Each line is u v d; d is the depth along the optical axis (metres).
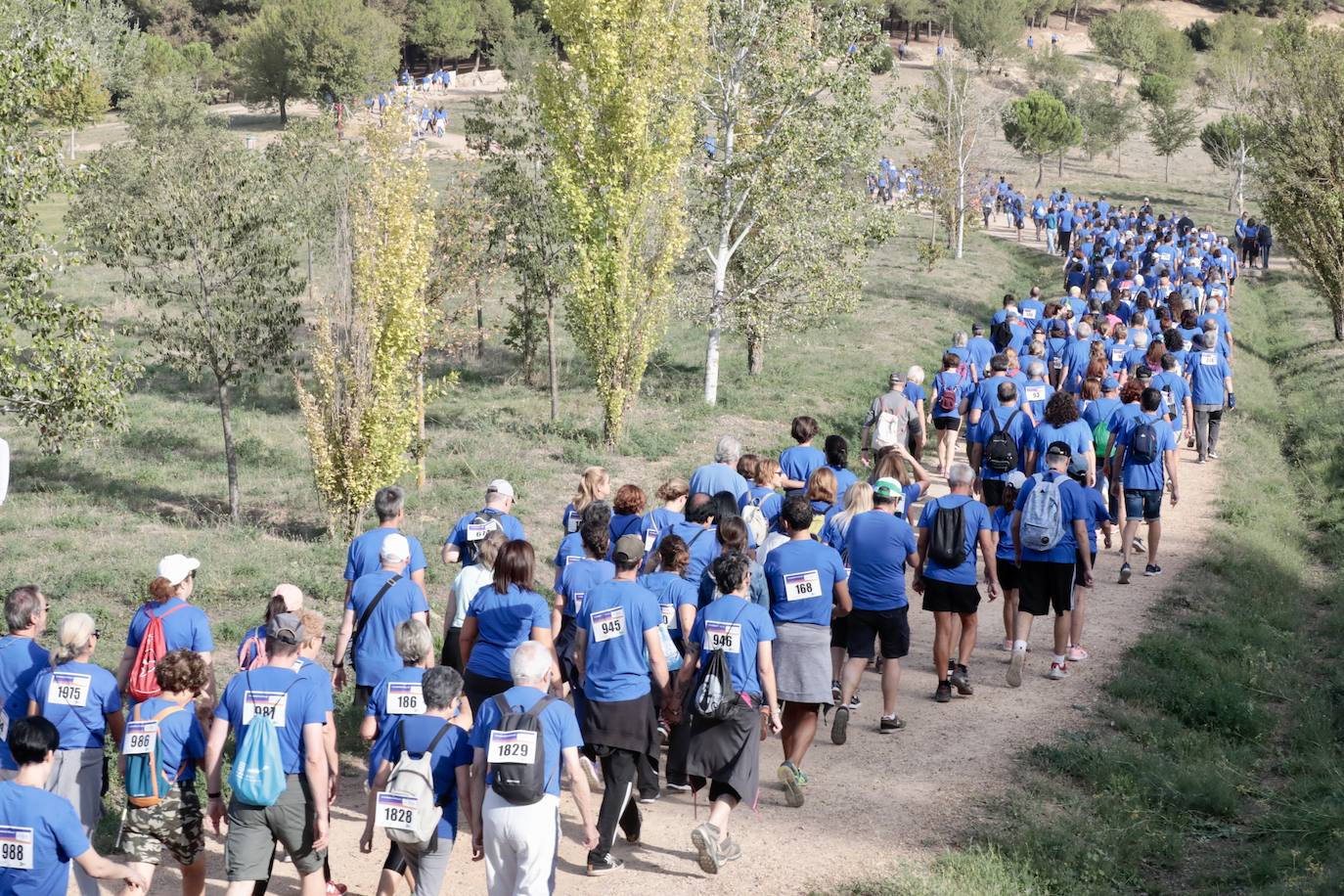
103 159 25.56
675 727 8.87
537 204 23.53
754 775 7.83
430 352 30.67
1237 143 61.62
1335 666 12.51
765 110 25.16
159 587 7.79
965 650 11.27
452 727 6.74
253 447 22.80
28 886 5.78
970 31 102.81
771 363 29.69
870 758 9.88
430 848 6.74
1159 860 8.41
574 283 21.30
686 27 21.05
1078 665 12.13
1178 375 19.02
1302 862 8.06
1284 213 30.86
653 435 22.38
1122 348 19.97
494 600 7.97
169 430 23.58
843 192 25.56
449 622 9.10
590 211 20.95
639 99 20.69
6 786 5.81
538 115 23.48
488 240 23.16
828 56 24.75
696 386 27.08
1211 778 9.50
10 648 7.46
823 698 8.72
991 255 49.75
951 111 49.12
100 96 59.16
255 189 18.50
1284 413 24.64
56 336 15.07
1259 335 33.31
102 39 58.97
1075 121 71.69
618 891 7.57
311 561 15.99
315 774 6.58
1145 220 44.03
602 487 10.13
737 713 7.71
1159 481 14.73
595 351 21.44
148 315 31.67
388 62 90.69
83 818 7.15
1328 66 29.92
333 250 18.44
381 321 17.30
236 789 6.50
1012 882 7.64
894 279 42.94
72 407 15.08
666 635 8.45
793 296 25.52
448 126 77.12
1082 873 7.97
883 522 9.96
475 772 6.52
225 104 103.69
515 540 8.02
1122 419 14.97
